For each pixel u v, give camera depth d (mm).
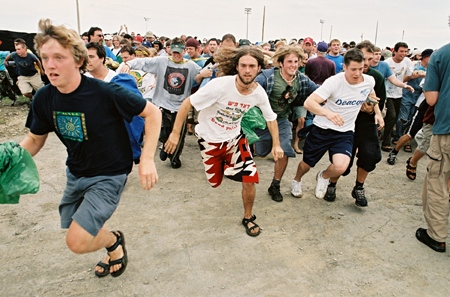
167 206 3582
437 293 2344
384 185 4348
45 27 1679
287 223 3299
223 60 2816
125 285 2352
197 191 3994
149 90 5504
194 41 5766
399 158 5512
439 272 2582
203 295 2275
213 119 2816
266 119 2994
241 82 2559
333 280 2461
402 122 6199
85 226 1901
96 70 3373
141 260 2637
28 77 8086
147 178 1962
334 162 3352
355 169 4957
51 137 6055
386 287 2395
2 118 7172
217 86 2621
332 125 3410
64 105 1854
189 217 3357
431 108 3332
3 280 2369
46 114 1912
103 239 2152
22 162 1851
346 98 3223
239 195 3914
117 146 2029
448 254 2830
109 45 8930
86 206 1946
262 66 2576
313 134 3562
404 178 4605
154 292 2291
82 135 1905
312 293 2318
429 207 2883
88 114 1855
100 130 1911
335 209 3639
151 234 3020
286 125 3809
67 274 2449
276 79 3494
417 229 3098
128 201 3672
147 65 4496
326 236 3074
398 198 3953
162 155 4688
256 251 2805
